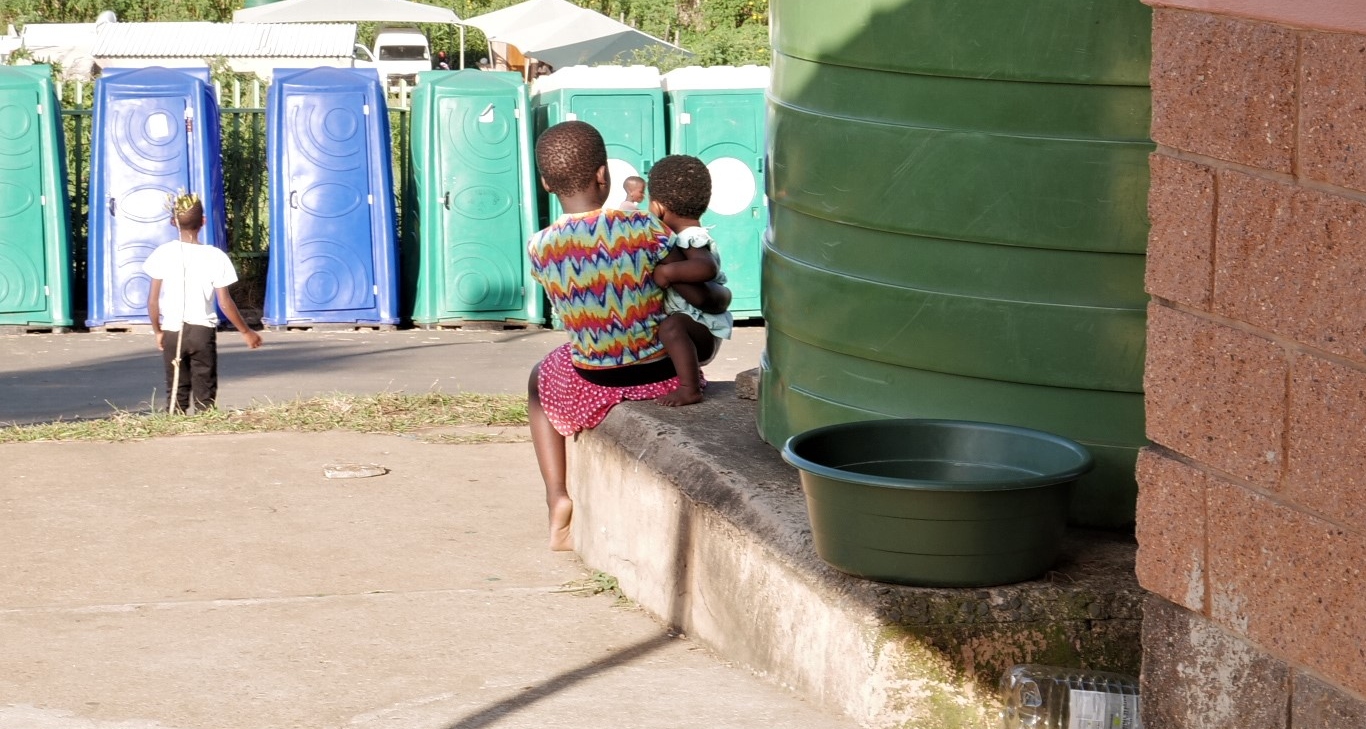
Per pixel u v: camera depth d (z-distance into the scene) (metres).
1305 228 2.26
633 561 4.66
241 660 3.96
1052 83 3.55
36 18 32.44
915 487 3.20
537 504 5.94
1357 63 2.14
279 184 13.62
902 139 3.78
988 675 3.30
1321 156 2.22
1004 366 3.74
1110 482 3.73
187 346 8.83
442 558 5.15
